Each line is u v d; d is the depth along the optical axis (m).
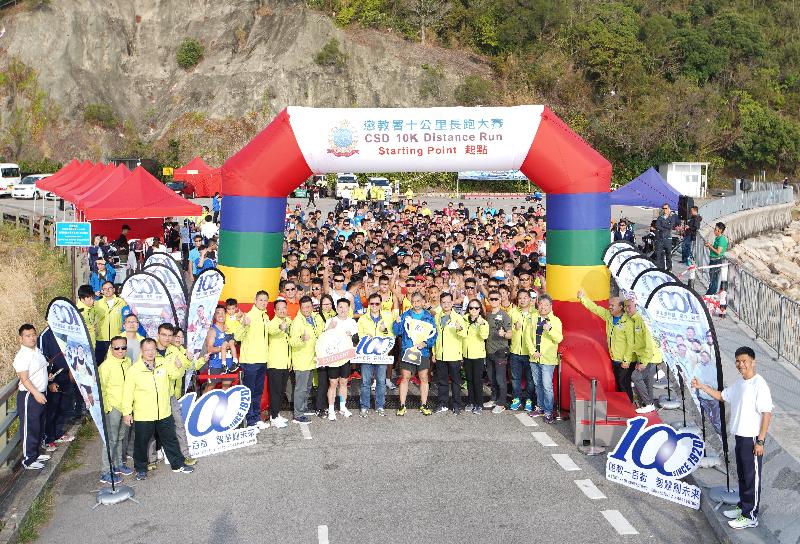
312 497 9.12
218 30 69.75
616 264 12.15
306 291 13.90
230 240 12.38
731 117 66.81
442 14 70.62
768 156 65.69
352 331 11.88
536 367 11.85
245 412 10.84
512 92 65.75
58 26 66.81
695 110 63.06
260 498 9.12
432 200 50.88
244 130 63.91
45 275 22.84
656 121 62.00
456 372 12.12
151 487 9.51
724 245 19.80
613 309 11.80
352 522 8.45
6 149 63.22
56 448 10.63
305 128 12.16
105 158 63.50
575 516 8.61
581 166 12.23
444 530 8.25
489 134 12.26
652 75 67.88
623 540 8.06
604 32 67.44
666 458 9.14
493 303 12.30
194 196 48.38
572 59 67.19
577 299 12.35
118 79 68.25
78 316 8.91
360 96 65.31
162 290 12.05
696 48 69.06
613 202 27.47
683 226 26.12
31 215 31.55
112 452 9.55
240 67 66.88
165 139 64.12
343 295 13.73
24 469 9.84
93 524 8.53
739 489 8.30
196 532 8.28
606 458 10.34
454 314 12.08
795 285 29.64
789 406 12.05
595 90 66.31
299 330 11.65
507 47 69.06
